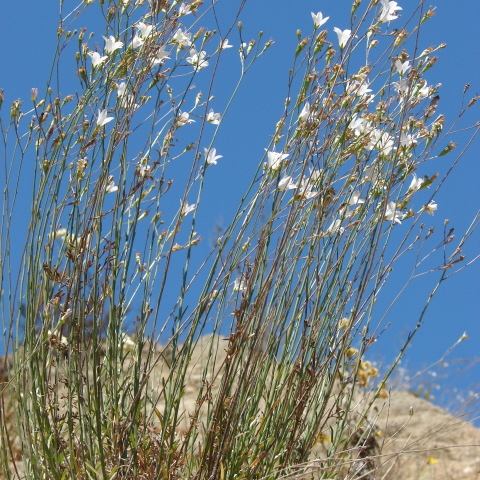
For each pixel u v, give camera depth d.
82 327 0.80
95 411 0.79
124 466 0.80
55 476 0.79
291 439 0.83
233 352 0.80
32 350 0.82
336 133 0.85
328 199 0.83
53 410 0.84
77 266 0.80
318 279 0.84
